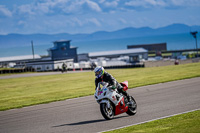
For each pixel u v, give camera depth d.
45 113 26.39
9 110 30.83
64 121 21.73
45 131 18.81
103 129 17.98
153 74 67.25
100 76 20.28
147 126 17.56
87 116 22.95
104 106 20.41
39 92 48.12
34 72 136.62
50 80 74.94
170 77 54.47
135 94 34.22
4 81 82.56
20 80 82.88
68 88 50.69
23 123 22.36
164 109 23.27
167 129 16.11
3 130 20.39
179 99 27.77
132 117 21.12
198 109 22.05
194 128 15.59
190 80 45.47
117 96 20.72
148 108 24.28
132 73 78.44
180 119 18.81
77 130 18.28
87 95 37.56
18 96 44.59
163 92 33.81
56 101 34.56
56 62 151.50
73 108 27.72
